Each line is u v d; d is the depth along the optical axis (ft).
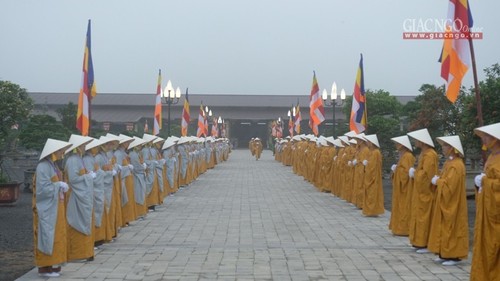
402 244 38.42
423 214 34.76
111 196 37.81
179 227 45.44
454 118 68.03
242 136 271.90
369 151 54.70
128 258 33.83
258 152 164.76
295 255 34.76
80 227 31.76
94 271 30.60
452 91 37.60
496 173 24.68
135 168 49.08
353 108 62.23
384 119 82.94
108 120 218.59
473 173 61.16
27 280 28.78
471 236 41.93
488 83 48.01
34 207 29.17
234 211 55.21
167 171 67.72
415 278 29.35
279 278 29.27
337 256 34.50
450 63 37.63
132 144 49.24
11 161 109.60
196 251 35.91
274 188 79.41
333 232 43.21
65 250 29.76
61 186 29.40
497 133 25.63
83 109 42.09
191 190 76.13
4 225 47.37
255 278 29.25
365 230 44.16
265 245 37.96
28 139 68.33
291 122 155.43
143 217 50.24
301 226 46.09
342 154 65.41
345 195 62.28
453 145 32.22
